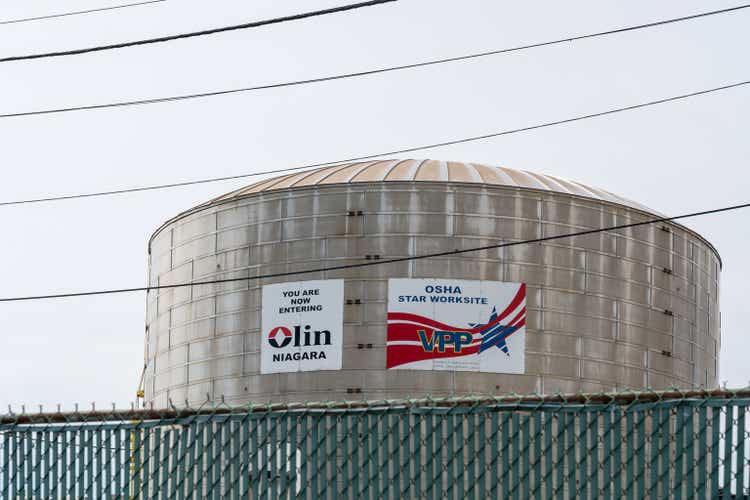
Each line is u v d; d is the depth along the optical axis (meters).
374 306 142.62
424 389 140.62
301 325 144.62
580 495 41.31
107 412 48.09
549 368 142.12
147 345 164.38
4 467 49.28
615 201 152.25
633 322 147.38
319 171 157.38
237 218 150.88
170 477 47.09
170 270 158.75
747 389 39.50
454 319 142.00
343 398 141.25
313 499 44.47
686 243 155.25
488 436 43.53
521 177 151.75
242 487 45.66
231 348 148.25
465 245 143.00
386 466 43.75
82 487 48.22
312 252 145.50
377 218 144.12
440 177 146.88
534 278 143.38
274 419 45.66
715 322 163.25
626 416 41.25
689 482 39.94
